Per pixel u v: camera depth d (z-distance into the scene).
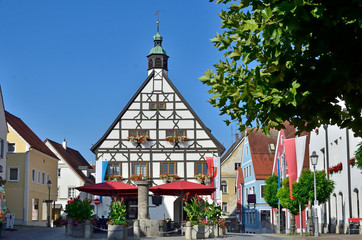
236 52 7.89
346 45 6.55
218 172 42.84
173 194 31.72
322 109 7.43
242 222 65.44
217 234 26.09
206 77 8.24
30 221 45.53
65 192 62.31
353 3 6.32
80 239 23.34
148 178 42.84
